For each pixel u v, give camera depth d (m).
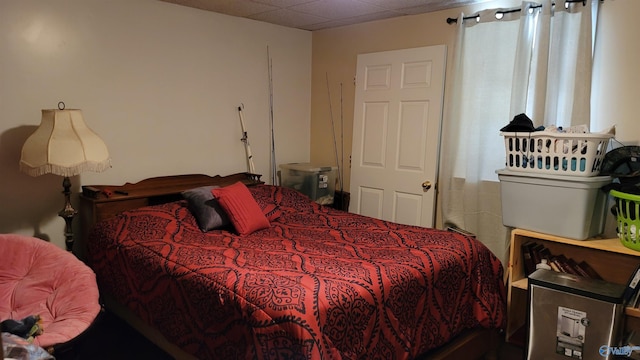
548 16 2.69
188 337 1.96
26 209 2.75
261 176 3.87
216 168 3.68
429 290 2.09
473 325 2.35
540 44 2.72
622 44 2.51
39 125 2.65
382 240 2.52
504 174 2.52
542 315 2.29
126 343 2.55
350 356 1.69
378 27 3.72
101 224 2.67
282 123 4.14
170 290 2.05
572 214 2.30
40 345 1.73
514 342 2.55
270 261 2.10
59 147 2.40
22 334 1.75
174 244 2.37
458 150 3.22
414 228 2.76
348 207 4.04
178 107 3.37
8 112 2.62
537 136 2.36
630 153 2.38
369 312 1.79
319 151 4.33
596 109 2.63
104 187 2.94
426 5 3.19
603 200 2.41
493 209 3.11
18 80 2.63
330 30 4.09
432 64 3.33
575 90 2.61
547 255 2.66
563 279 2.30
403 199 3.61
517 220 2.53
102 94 2.97
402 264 2.07
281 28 4.00
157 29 3.19
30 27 2.64
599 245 2.25
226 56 3.62
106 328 2.70
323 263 2.07
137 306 2.26
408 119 3.51
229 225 2.83
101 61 2.95
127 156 3.14
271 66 3.97
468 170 3.14
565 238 2.36
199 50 3.44
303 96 4.29
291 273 1.90
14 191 2.69
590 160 2.22
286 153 4.22
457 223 3.24
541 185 2.38
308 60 4.28
